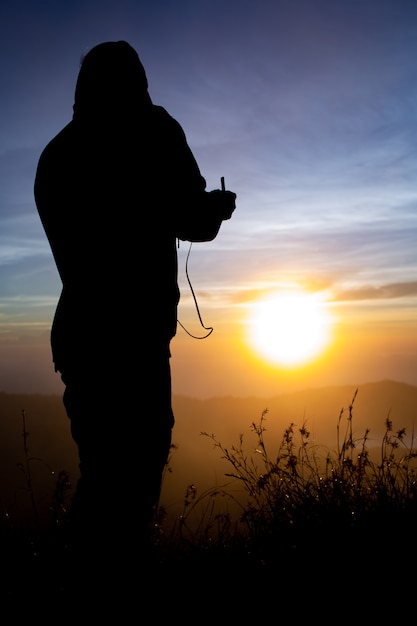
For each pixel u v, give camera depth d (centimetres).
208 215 292
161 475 290
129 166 278
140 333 275
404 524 277
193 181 289
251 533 300
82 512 272
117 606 242
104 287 274
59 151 291
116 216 276
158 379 283
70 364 280
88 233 278
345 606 240
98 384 275
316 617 238
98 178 279
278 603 243
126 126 282
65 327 281
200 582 255
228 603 245
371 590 245
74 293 280
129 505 273
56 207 286
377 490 315
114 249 275
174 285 290
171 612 241
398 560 256
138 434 276
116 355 273
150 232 280
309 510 302
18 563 258
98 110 287
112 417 274
